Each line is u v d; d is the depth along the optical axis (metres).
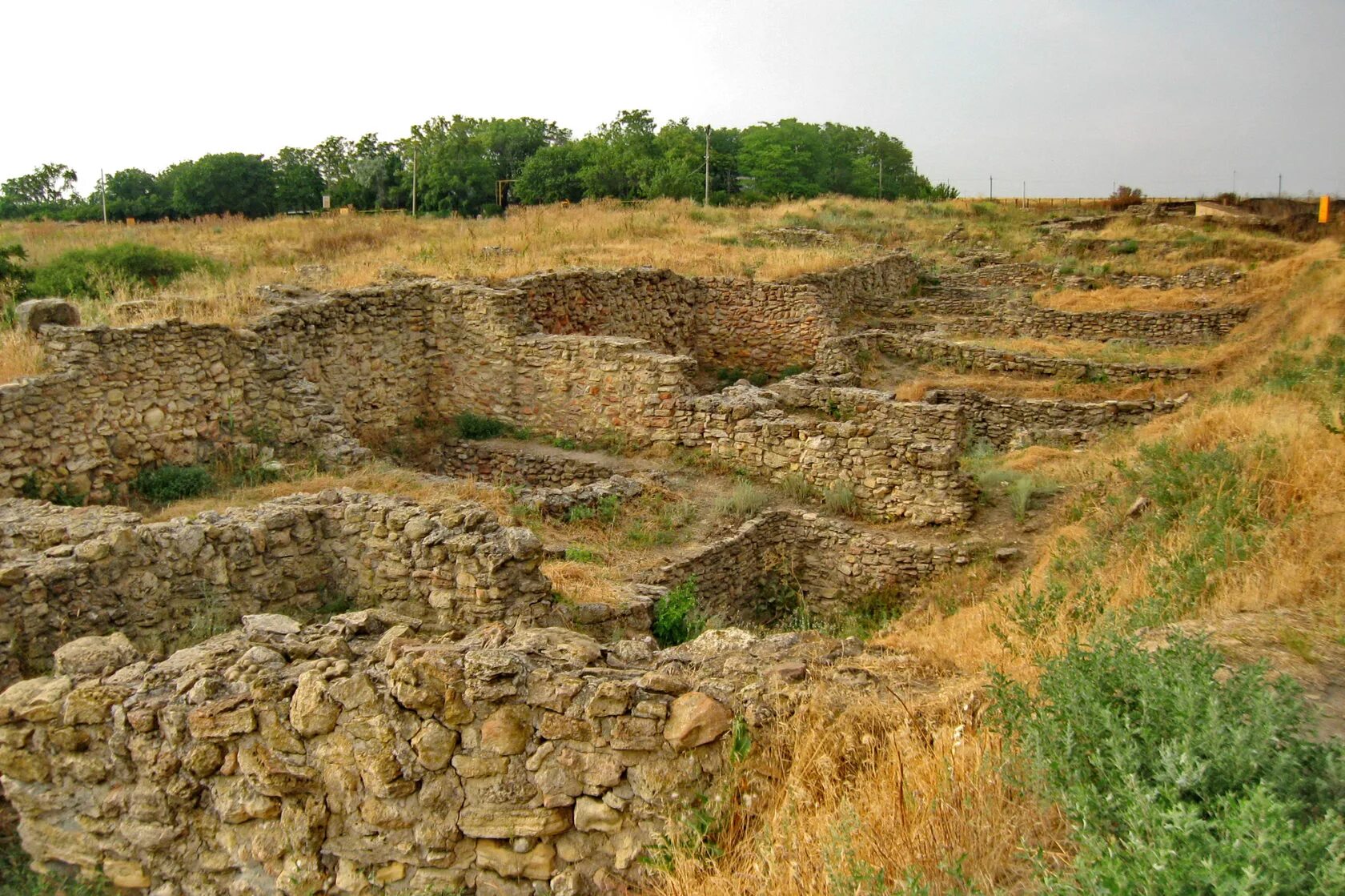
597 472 14.32
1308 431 9.34
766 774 4.41
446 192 53.62
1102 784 3.69
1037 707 4.38
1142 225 38.25
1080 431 17.17
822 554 12.52
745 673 5.20
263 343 13.42
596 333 18.88
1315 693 4.79
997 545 11.81
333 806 4.54
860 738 4.55
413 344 16.44
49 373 10.99
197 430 12.36
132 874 4.86
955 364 21.11
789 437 13.55
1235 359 19.88
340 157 59.97
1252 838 2.99
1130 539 8.84
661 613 9.37
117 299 15.17
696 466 14.32
